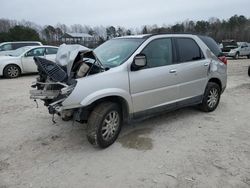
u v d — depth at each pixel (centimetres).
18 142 445
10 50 1525
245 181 330
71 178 340
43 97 411
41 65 411
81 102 375
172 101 505
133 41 479
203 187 319
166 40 501
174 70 495
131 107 436
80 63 398
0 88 906
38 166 369
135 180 335
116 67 421
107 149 418
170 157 391
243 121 549
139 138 459
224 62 629
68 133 482
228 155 397
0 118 568
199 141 448
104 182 332
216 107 633
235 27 5725
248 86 943
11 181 334
